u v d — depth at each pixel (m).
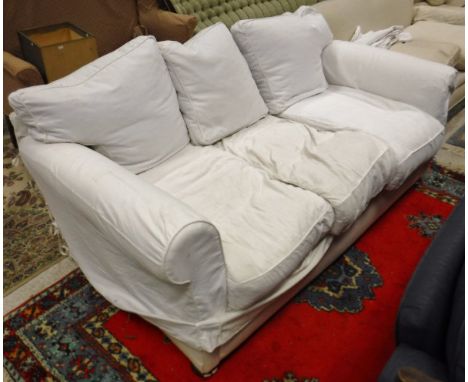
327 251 1.50
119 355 1.33
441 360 0.89
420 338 0.88
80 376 1.28
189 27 2.12
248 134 1.73
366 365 1.31
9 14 1.93
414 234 1.82
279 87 1.86
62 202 1.30
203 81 1.57
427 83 1.86
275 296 1.23
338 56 2.10
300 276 1.30
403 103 1.93
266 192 1.38
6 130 2.47
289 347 1.36
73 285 1.58
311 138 1.70
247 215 1.28
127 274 1.22
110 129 1.35
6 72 1.80
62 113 1.26
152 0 2.28
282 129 1.76
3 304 1.51
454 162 2.30
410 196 2.05
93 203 1.09
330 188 1.38
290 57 1.86
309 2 2.74
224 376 1.27
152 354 1.34
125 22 2.32
